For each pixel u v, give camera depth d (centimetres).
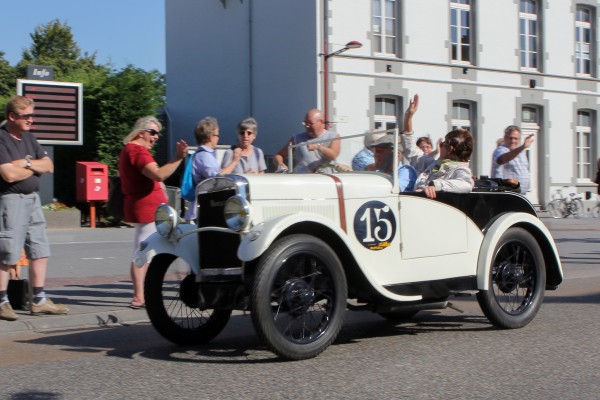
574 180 2853
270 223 519
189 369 531
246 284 532
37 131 1905
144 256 585
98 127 2109
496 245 646
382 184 599
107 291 873
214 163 727
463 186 630
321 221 538
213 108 2753
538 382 487
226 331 686
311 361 545
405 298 595
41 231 712
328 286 543
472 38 2600
